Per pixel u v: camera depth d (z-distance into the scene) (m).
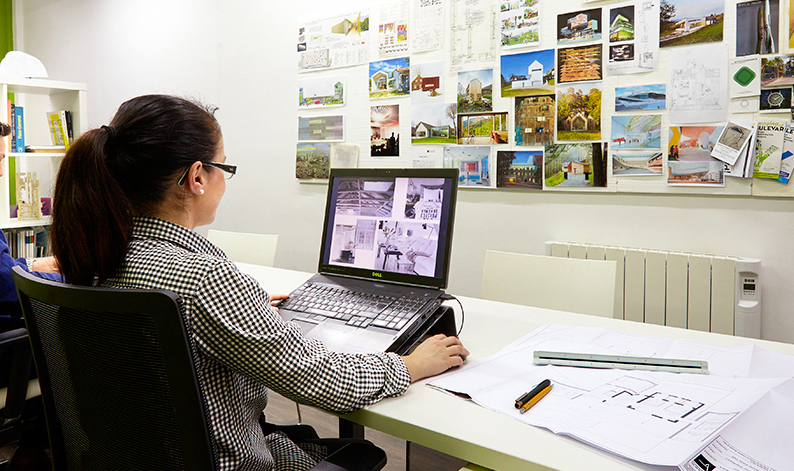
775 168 2.09
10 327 1.46
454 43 2.87
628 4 2.38
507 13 2.70
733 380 0.92
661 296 2.29
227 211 4.02
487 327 1.32
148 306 0.62
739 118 2.16
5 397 1.49
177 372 0.63
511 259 1.79
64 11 4.92
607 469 0.69
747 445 0.71
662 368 0.99
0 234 1.51
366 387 0.86
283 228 3.69
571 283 1.67
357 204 1.39
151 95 0.83
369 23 3.18
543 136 2.64
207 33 3.98
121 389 0.70
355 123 3.29
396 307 1.17
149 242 0.79
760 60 2.10
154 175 0.79
